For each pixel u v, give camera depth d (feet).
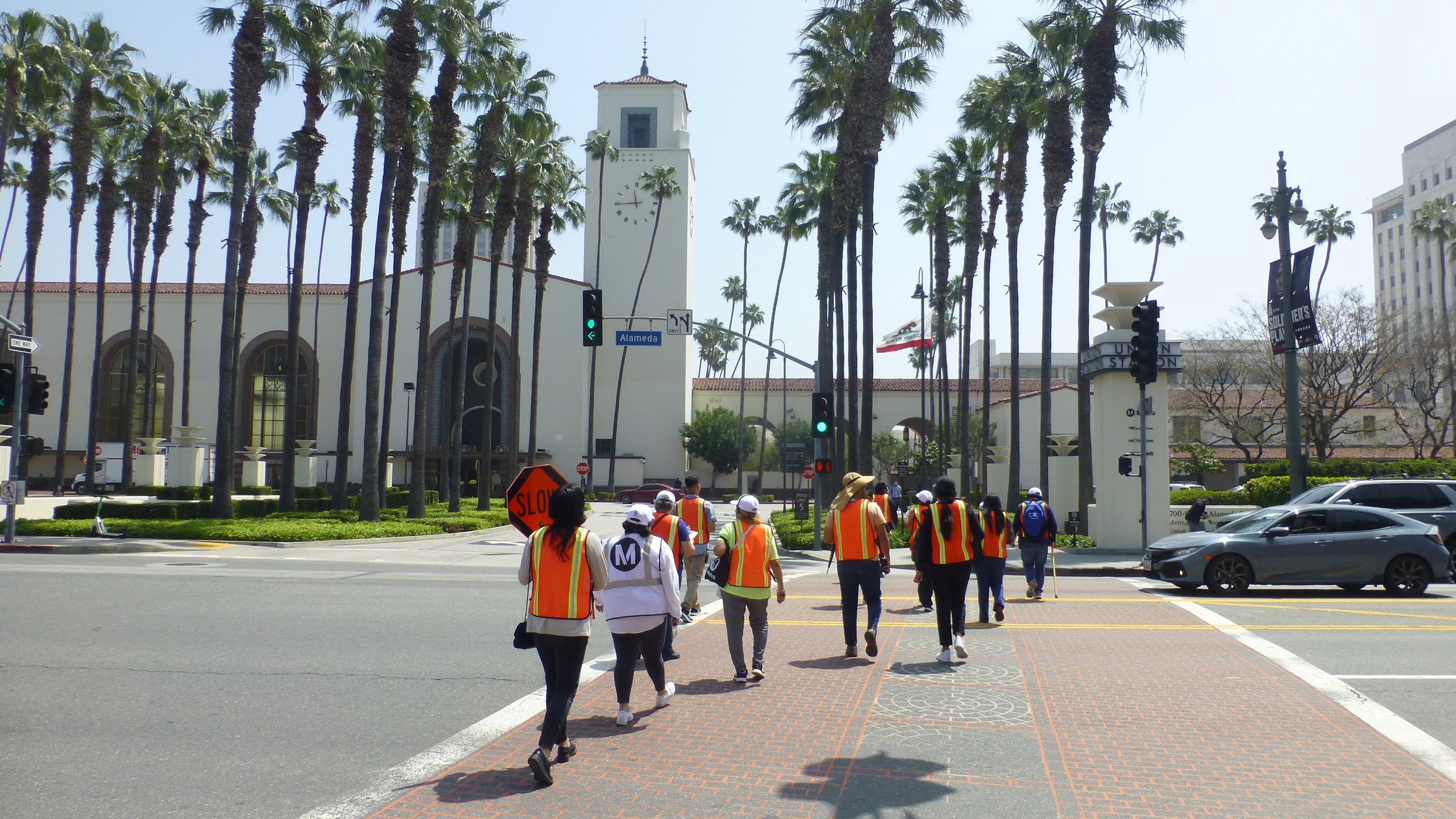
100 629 34.91
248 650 30.99
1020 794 17.16
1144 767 18.78
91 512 96.89
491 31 118.11
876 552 30.22
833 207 128.98
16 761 19.24
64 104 139.85
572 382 224.53
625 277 239.30
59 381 214.28
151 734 21.26
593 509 181.88
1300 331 74.74
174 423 214.48
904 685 26.30
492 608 40.86
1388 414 202.28
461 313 220.64
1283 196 76.28
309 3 101.86
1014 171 113.09
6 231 166.61
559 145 148.87
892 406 243.81
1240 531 50.34
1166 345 76.28
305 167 112.47
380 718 22.70
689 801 16.79
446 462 161.48
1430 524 50.72
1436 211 189.26
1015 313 112.78
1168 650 31.50
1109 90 88.53
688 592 38.68
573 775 18.31
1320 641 32.96
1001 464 133.69
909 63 98.48
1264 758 19.35
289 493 112.06
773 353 81.92
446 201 151.02
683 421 236.63
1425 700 24.32
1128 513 75.87
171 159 156.15
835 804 16.63
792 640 33.91
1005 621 38.42
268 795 17.20
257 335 218.18
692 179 254.06
